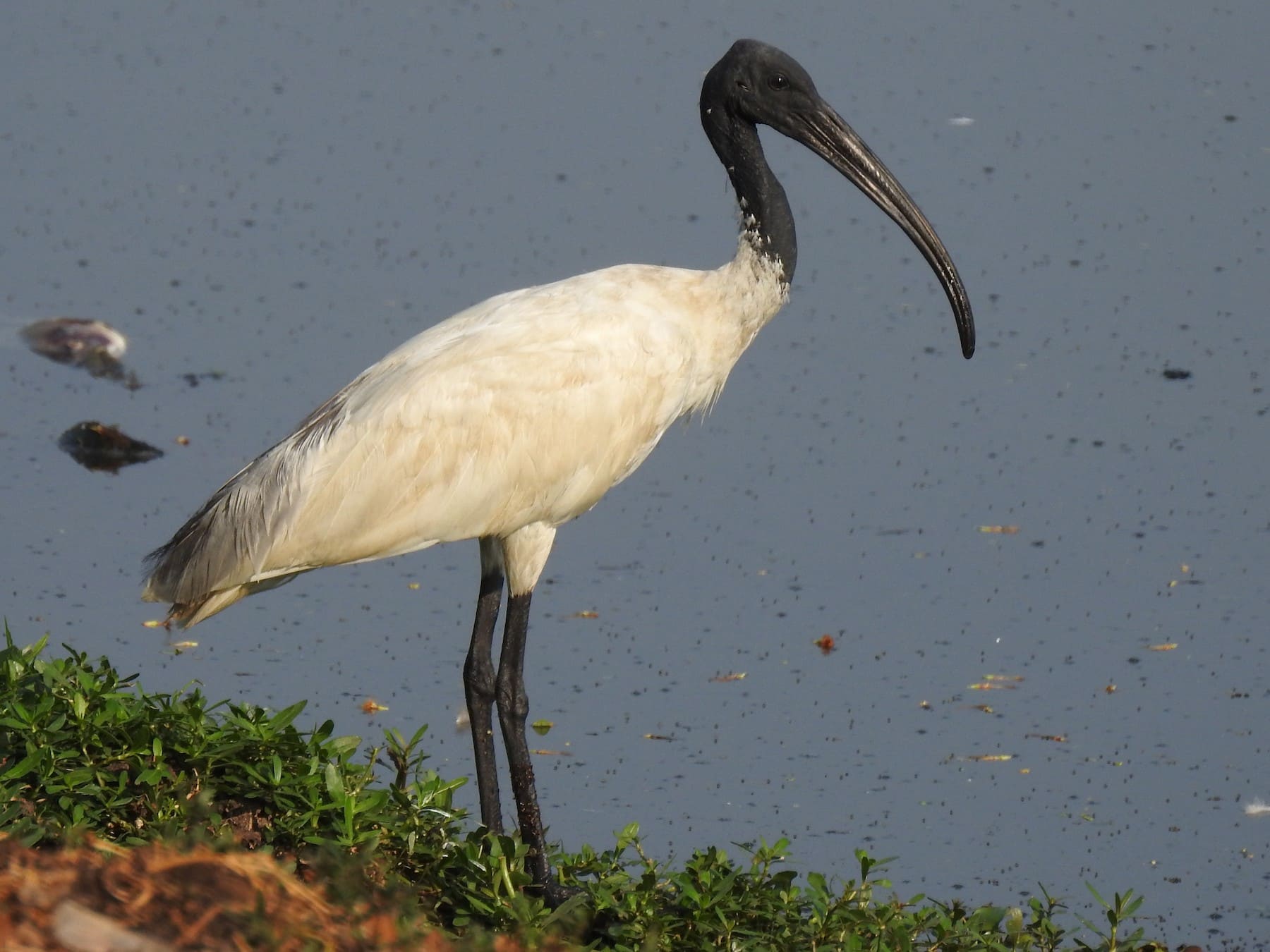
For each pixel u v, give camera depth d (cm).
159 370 1838
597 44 2688
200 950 648
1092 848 1217
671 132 2394
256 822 894
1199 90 2561
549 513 1079
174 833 805
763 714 1361
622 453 1091
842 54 2658
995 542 1598
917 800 1269
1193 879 1192
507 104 2478
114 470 1675
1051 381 1861
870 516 1641
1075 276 2064
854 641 1460
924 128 2416
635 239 2083
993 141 2388
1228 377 1859
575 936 860
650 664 1424
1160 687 1404
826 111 1164
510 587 1088
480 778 1065
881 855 1202
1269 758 1316
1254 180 2291
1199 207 2219
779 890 907
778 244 1130
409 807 914
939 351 1920
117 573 1515
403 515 1045
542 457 1059
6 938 634
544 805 1244
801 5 2872
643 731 1339
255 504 1043
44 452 1692
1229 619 1487
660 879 943
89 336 1866
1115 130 2425
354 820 877
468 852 884
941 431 1777
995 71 2616
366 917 702
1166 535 1608
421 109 2461
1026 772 1298
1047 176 2295
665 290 1116
